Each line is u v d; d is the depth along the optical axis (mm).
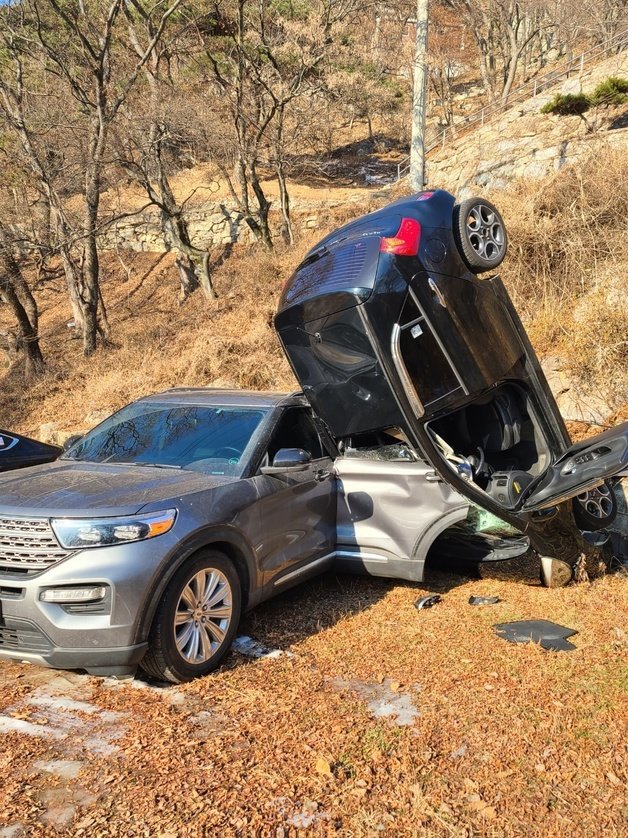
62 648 3699
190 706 3758
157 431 5352
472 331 5109
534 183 10844
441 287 4953
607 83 20562
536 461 5758
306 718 3574
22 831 2717
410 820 2764
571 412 7656
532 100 26375
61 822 2777
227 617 4293
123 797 2934
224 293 21125
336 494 5535
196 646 4066
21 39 21062
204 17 24844
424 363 4879
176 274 27484
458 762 3146
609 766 3082
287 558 4918
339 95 30047
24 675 4227
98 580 3691
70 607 3727
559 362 8188
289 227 25391
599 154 10797
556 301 9078
